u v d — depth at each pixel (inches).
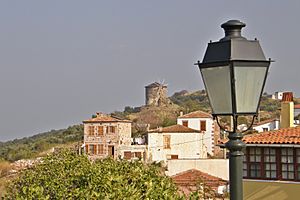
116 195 465.4
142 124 4323.3
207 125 3508.9
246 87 274.8
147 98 6033.5
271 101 6181.1
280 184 1182.9
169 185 522.0
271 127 3405.5
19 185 873.5
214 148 3474.4
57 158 979.9
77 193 550.3
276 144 1168.8
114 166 710.5
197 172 2121.1
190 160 2470.5
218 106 279.9
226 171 2420.0
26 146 4832.7
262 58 277.0
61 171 866.8
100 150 3408.0
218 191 1884.8
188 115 3582.7
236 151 283.6
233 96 272.7
